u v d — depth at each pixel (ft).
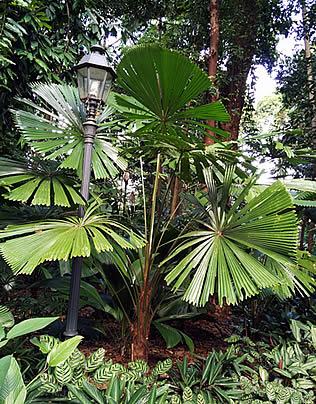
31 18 7.30
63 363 3.98
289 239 4.64
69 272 7.16
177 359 7.61
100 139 6.64
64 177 6.06
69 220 5.18
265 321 8.11
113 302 7.56
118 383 4.14
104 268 7.47
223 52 14.10
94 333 8.09
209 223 5.90
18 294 7.55
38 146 5.97
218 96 12.22
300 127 16.33
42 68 8.16
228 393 5.18
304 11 15.31
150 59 4.56
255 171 6.46
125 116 5.94
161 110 5.41
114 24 10.23
